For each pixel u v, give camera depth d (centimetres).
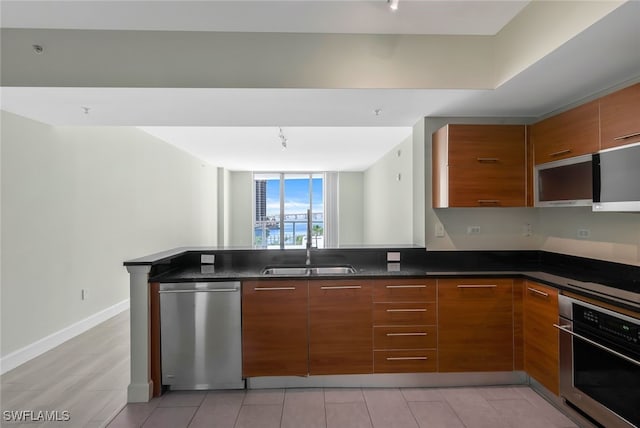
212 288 239
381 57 229
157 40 221
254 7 197
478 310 244
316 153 663
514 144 269
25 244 303
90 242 385
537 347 229
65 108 262
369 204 861
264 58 224
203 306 238
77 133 366
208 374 240
